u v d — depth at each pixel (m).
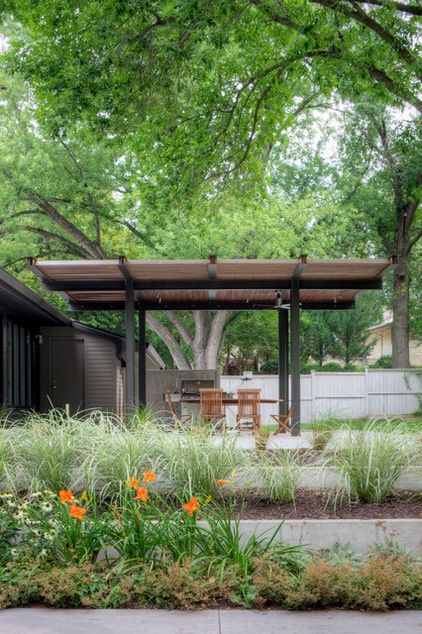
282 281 14.64
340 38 13.16
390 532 6.43
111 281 14.86
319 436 9.50
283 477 7.21
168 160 16.77
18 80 24.47
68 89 12.84
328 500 7.11
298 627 4.66
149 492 7.02
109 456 7.12
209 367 27.72
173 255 25.08
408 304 31.42
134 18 12.32
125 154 26.14
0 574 5.42
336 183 30.77
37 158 24.50
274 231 24.50
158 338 37.41
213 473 7.12
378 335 46.50
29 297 14.72
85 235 29.23
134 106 14.10
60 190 26.70
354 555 6.08
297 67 14.80
